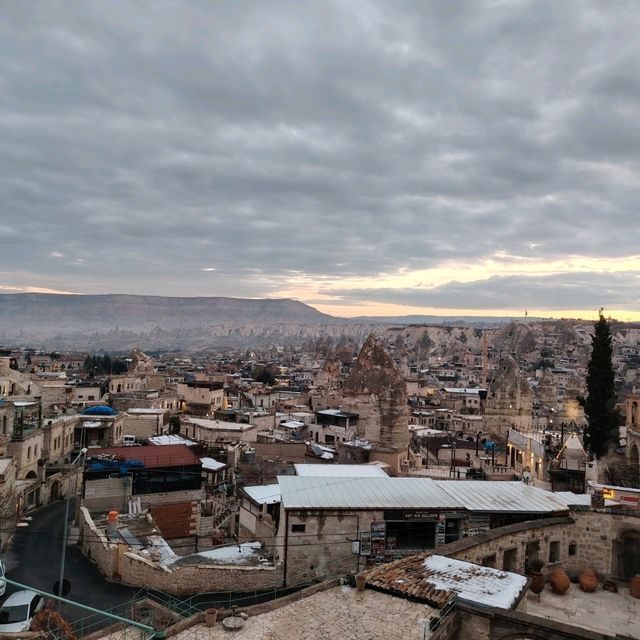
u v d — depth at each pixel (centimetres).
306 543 2997
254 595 2909
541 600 2962
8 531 4031
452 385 19875
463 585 2184
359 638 1841
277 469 6269
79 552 3803
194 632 1889
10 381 9056
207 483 5731
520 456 5922
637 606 2916
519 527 3033
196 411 11200
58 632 2462
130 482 4488
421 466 6419
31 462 5872
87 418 7550
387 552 3020
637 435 5862
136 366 15188
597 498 3528
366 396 7456
